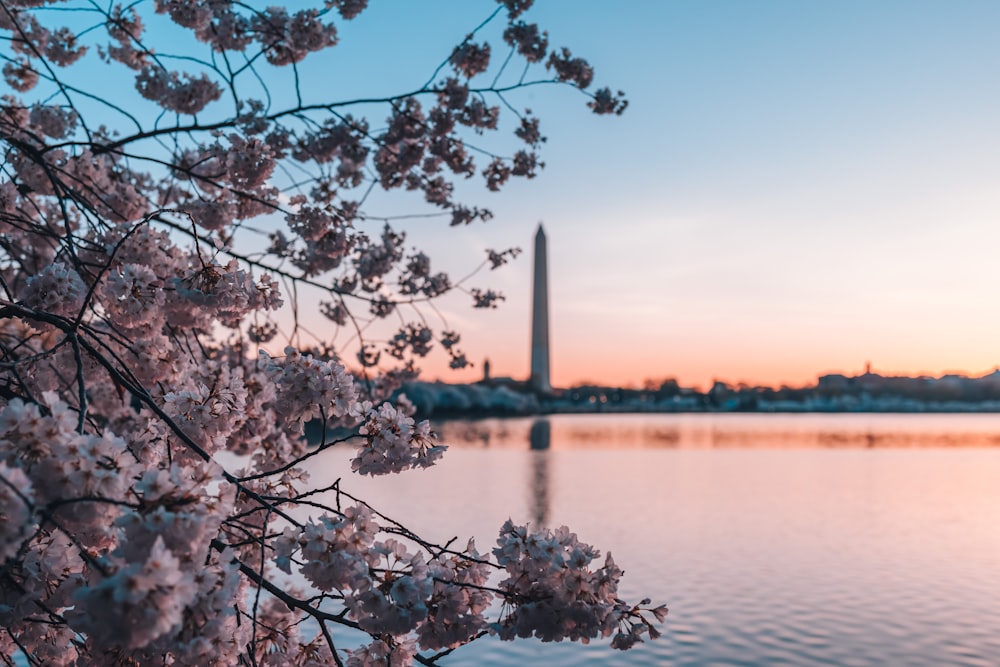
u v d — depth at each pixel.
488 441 85.56
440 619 3.05
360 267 8.06
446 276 8.91
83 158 6.06
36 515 2.13
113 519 2.50
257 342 7.30
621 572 3.12
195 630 2.34
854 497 42.12
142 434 3.77
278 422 5.51
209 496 2.43
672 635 17.36
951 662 16.22
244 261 6.25
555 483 46.00
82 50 7.70
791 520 34.06
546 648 16.30
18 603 2.86
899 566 24.98
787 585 22.16
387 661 3.48
